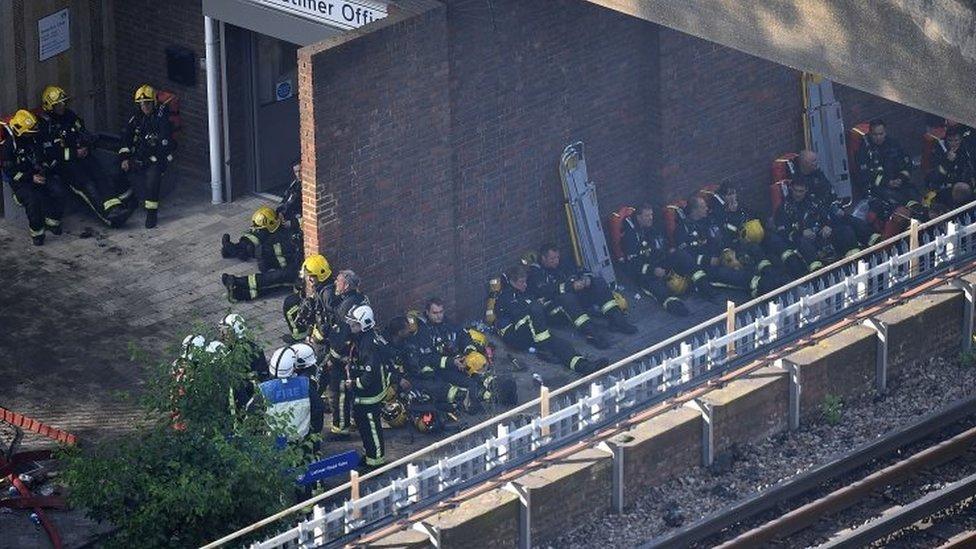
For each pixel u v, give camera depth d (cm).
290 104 10781
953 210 9844
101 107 10962
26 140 10175
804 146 10981
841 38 7044
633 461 8169
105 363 9319
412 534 7712
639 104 10250
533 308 9512
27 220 10419
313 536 7594
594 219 10038
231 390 7769
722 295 10150
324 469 7969
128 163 10419
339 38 8894
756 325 8712
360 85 8988
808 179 10612
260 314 9681
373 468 8556
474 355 9094
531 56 9662
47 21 10519
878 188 10988
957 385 8969
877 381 8944
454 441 8244
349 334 8625
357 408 8525
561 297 9700
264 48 10575
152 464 7588
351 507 7669
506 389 9056
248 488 7544
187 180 10906
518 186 9844
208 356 7769
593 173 10169
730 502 8194
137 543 7469
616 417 8362
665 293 10019
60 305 9750
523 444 8119
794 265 10281
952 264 9350
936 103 6806
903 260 9169
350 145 9050
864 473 8425
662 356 9300
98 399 9062
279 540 7475
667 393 8506
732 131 10625
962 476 8344
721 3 7475
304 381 8131
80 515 8156
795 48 7238
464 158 9562
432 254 9544
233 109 10562
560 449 8194
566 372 9406
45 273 10019
